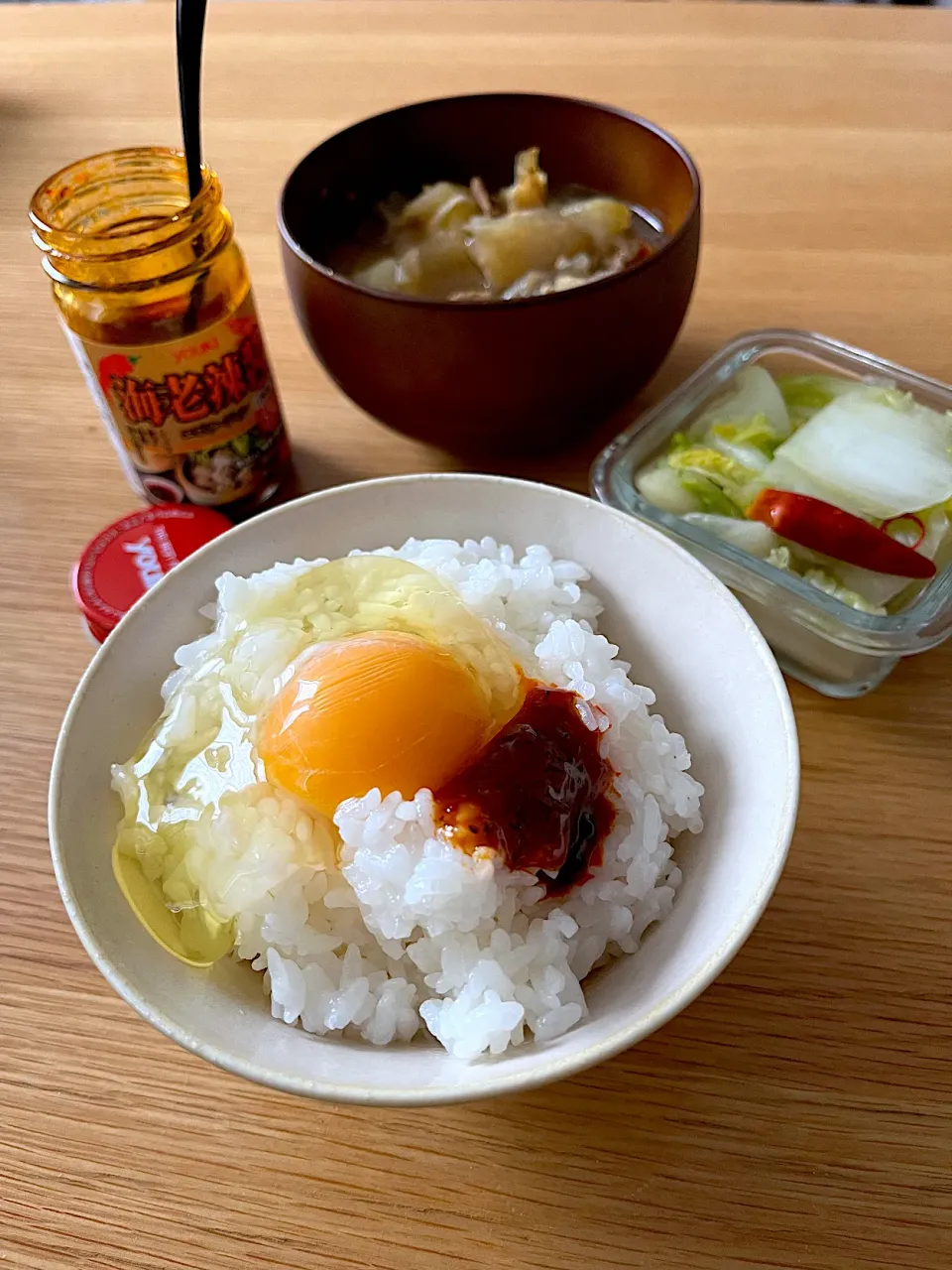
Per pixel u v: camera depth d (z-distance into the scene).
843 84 0.42
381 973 0.19
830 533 0.24
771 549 0.25
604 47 0.46
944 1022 0.19
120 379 0.25
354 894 0.20
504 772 0.20
